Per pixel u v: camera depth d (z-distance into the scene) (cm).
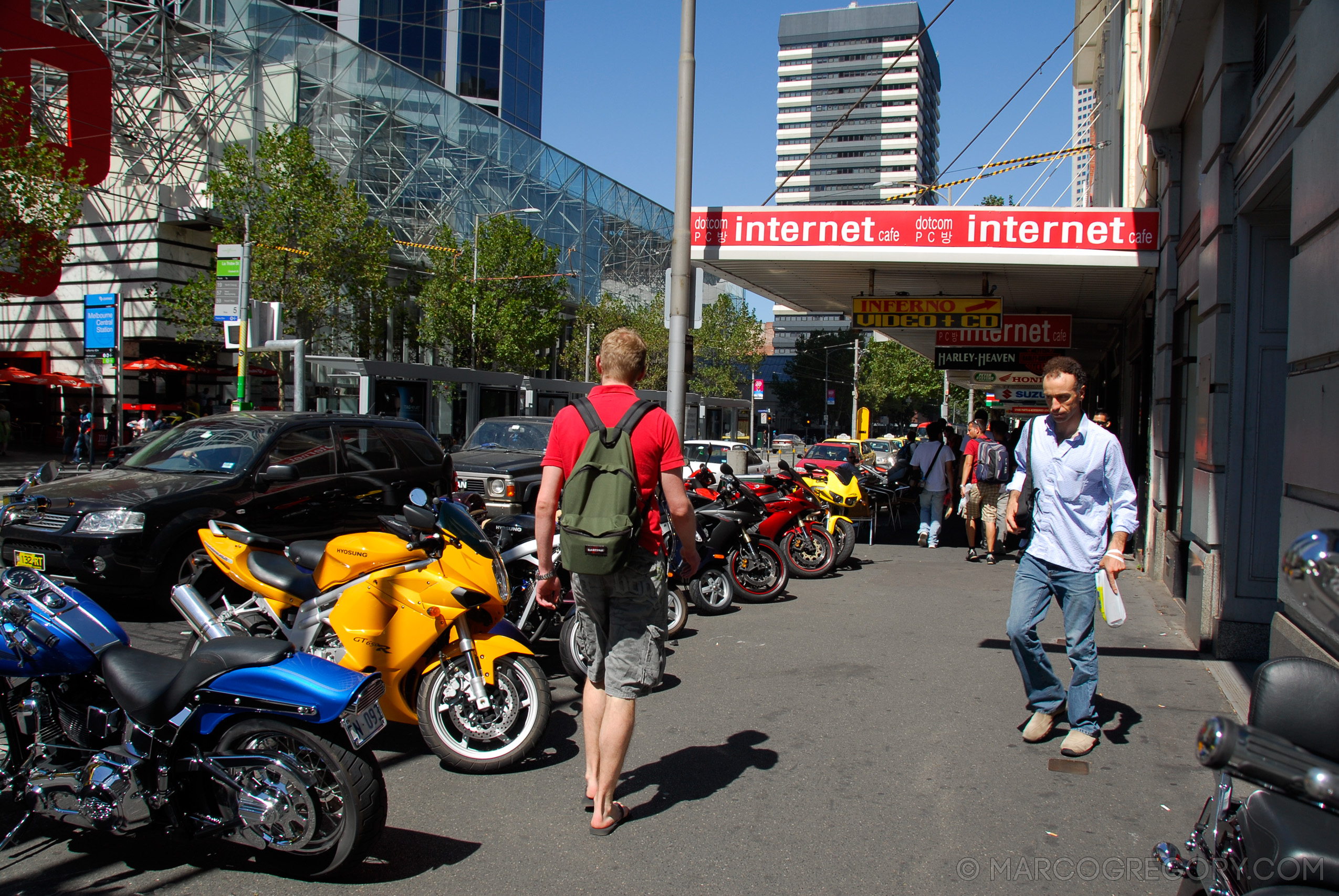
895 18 19225
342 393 2981
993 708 555
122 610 789
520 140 4753
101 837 380
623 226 5772
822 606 877
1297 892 208
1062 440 485
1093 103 2283
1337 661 388
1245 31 678
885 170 19450
